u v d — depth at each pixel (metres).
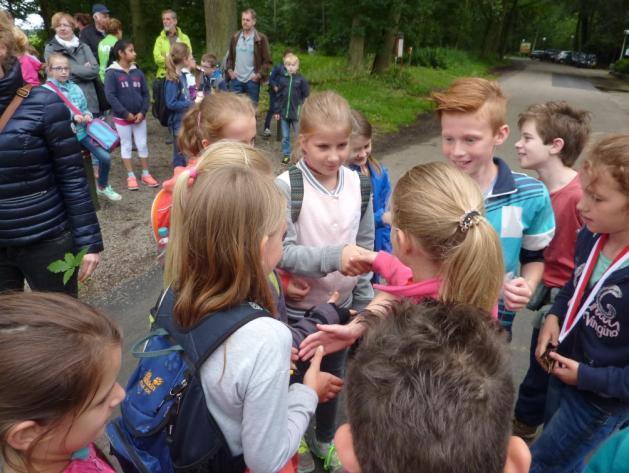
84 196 2.32
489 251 1.21
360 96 13.22
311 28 27.73
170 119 6.27
